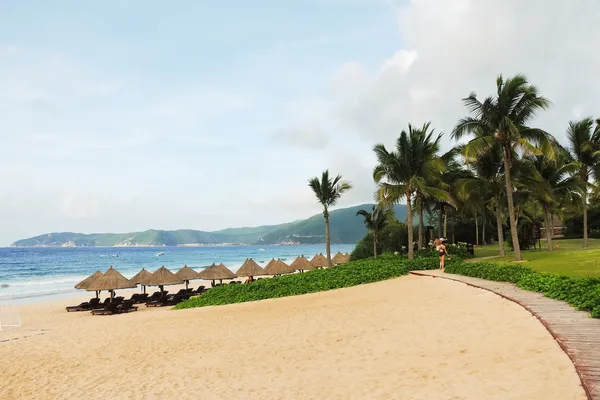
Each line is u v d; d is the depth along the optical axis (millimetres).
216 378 9117
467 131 26062
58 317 24562
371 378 7797
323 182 37562
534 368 6738
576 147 32750
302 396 7367
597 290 10984
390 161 30578
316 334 12062
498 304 12312
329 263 37531
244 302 22109
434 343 9469
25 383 10320
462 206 37062
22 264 90062
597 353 6797
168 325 16656
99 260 108438
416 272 24641
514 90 24000
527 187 32281
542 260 22141
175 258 123125
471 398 6082
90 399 8672
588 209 55250
